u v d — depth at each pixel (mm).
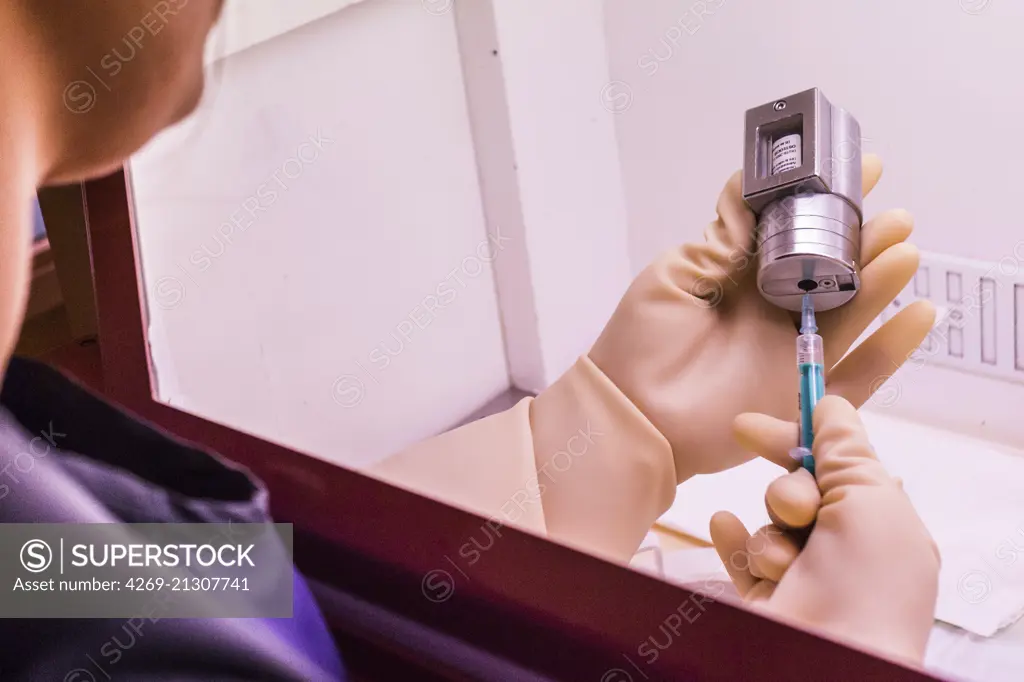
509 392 706
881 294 554
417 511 507
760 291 591
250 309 750
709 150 607
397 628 531
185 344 716
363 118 707
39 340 720
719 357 622
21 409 414
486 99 652
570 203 651
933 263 562
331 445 746
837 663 385
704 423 606
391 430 737
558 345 674
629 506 597
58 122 266
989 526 495
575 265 670
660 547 564
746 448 536
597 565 456
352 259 733
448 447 641
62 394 426
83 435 424
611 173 642
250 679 358
